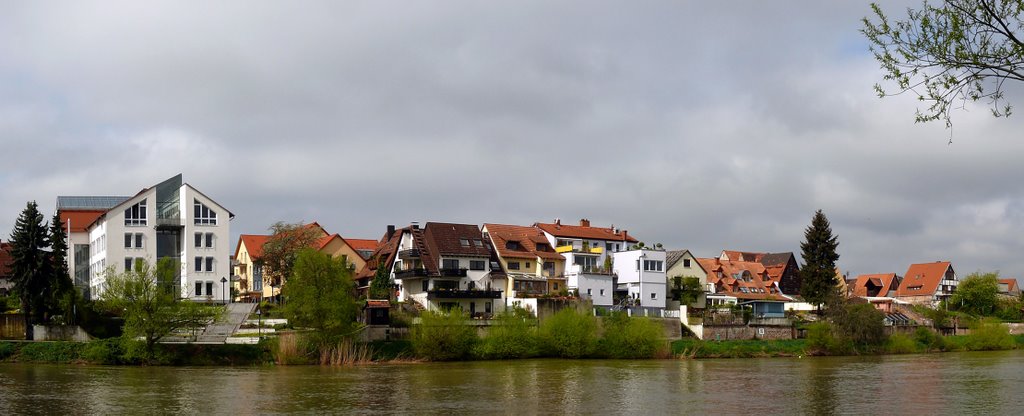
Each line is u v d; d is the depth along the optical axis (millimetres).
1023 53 20062
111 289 88562
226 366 88625
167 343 90250
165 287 89250
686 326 121812
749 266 173375
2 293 143125
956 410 58938
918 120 21312
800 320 135125
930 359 109875
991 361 105688
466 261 127688
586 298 128500
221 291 119812
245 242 160375
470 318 105938
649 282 137750
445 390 69000
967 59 20625
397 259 131000
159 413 55312
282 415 55094
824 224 150500
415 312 115562
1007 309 174625
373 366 91875
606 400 63594
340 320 94938
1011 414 57062
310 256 96562
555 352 106188
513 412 57344
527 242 138250
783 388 72062
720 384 75000
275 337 94562
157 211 124812
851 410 58969
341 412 56625
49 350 89562
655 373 85562
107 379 73875
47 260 98812
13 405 58031
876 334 122062
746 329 123250
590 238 148750
